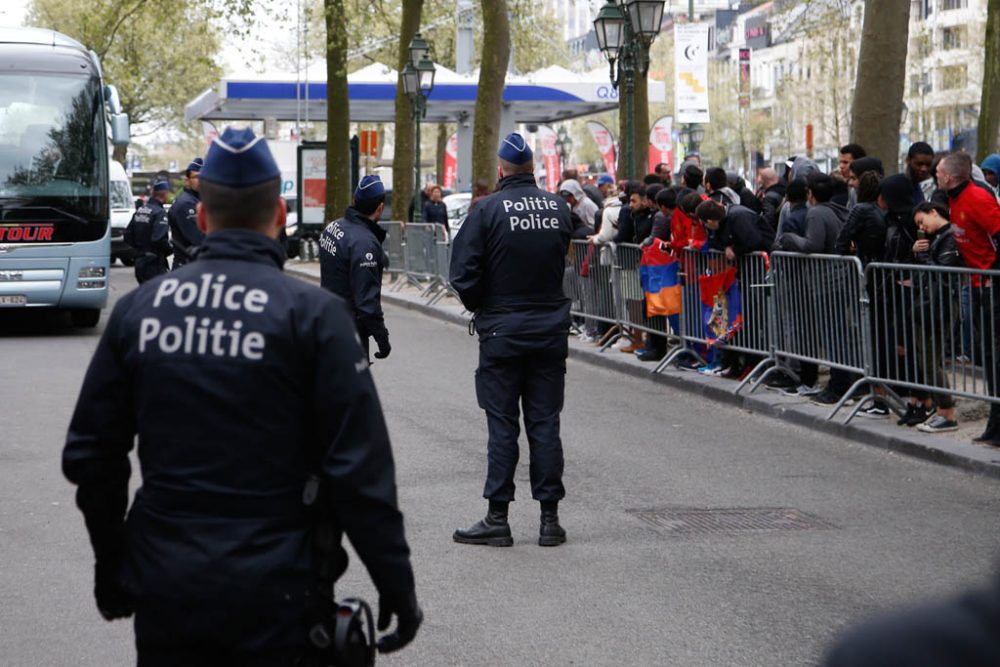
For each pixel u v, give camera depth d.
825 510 7.64
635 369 13.34
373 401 2.79
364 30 31.73
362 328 8.67
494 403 6.81
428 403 11.46
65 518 7.32
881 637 1.28
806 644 5.25
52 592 5.91
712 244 11.80
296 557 2.73
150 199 16.86
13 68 16.53
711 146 74.56
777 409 10.77
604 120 81.81
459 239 6.76
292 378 2.76
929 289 9.15
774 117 71.94
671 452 9.38
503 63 23.48
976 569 6.37
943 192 10.63
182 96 54.41
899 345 9.60
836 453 9.33
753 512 7.59
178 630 2.69
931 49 54.38
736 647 5.21
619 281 14.19
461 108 37.59
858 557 6.61
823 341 10.47
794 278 10.80
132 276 29.58
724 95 74.44
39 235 16.36
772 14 24.31
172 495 2.73
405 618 2.88
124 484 2.93
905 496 7.99
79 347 15.70
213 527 2.71
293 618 2.71
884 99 13.81
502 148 6.80
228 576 2.67
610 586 6.07
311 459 2.81
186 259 13.59
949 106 53.53
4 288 16.30
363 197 8.58
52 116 16.52
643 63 16.47
